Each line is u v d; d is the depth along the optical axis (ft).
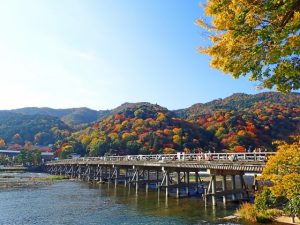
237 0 23.47
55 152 428.56
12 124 618.85
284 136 308.81
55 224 77.00
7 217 86.33
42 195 134.51
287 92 27.20
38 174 289.33
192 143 307.99
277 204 77.87
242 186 98.37
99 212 91.91
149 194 132.98
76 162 240.94
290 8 21.31
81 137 440.45
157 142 314.96
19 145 528.63
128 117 418.51
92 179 221.87
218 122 358.02
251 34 23.94
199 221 74.69
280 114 360.28
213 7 25.48
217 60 26.91
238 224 69.26
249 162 79.25
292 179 56.75
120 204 106.52
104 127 419.54
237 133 303.27
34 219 83.35
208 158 97.14
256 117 354.13
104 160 194.80
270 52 22.79
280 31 22.35
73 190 154.30
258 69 25.53
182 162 106.73
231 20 24.29
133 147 325.21
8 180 208.64
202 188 130.62
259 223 69.00
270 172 60.80
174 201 108.06
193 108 617.62
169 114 426.51
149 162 132.05
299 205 59.82
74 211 94.53
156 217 81.82
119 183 198.59
